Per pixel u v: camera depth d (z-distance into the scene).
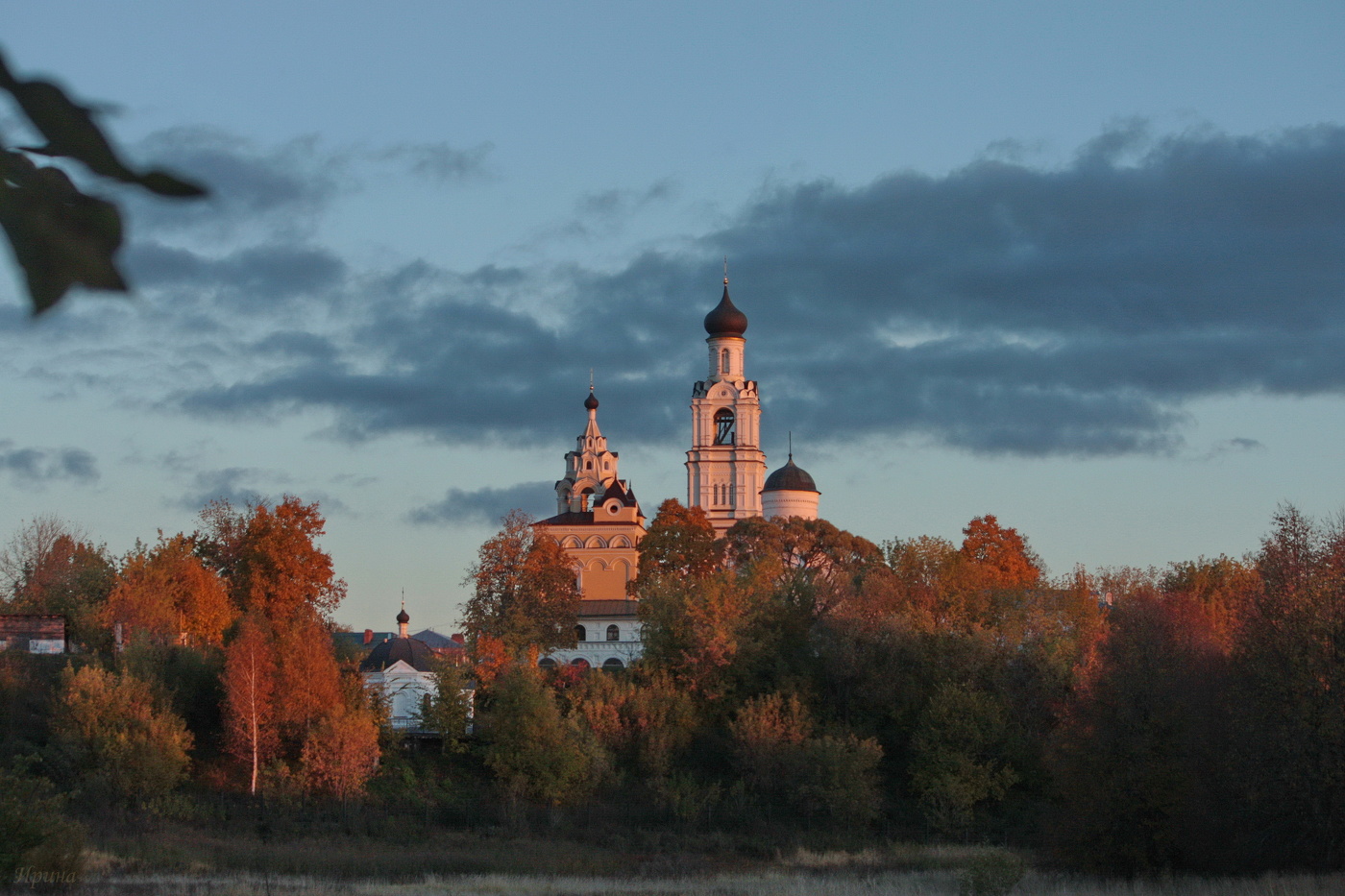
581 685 91.94
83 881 46.31
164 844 63.97
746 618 95.31
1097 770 57.00
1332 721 52.16
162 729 76.38
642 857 69.38
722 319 187.38
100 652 91.12
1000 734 81.31
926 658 90.62
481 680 94.88
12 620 90.69
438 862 65.25
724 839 73.75
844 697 91.69
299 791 76.94
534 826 76.44
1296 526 59.56
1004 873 49.81
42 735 78.31
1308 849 54.00
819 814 79.88
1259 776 53.28
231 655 82.06
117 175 2.46
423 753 88.56
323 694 83.19
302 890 49.94
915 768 82.44
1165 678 57.50
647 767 85.25
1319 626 54.09
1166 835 55.56
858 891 52.69
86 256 2.42
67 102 2.39
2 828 42.44
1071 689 82.38
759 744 83.12
